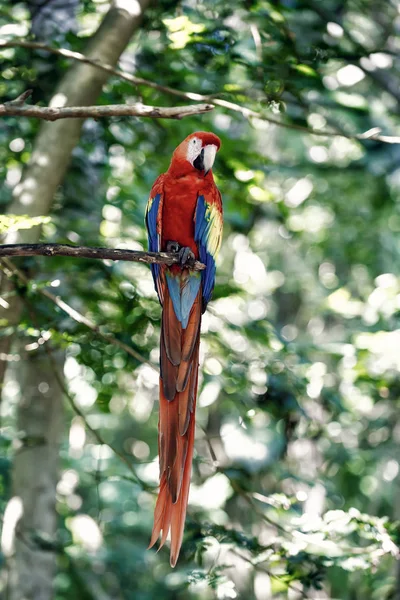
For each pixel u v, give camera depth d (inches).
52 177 368.5
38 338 365.4
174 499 251.9
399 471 659.4
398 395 465.7
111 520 796.0
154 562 827.4
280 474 501.0
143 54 418.9
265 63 372.2
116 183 462.6
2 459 521.0
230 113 401.4
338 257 737.0
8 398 619.8
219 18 401.7
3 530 500.7
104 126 428.1
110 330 404.8
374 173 573.9
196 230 295.6
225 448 570.3
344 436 624.7
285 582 346.3
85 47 381.1
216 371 428.1
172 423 262.1
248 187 431.5
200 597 681.6
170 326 273.7
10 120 422.9
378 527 346.0
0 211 442.3
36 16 433.1
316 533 350.3
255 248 740.7
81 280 426.9
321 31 421.7
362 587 591.2
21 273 344.2
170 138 446.3
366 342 462.6
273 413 418.9
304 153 669.3
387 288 502.3
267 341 430.9
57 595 692.1
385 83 539.8
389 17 571.8
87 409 746.2
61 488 743.1
